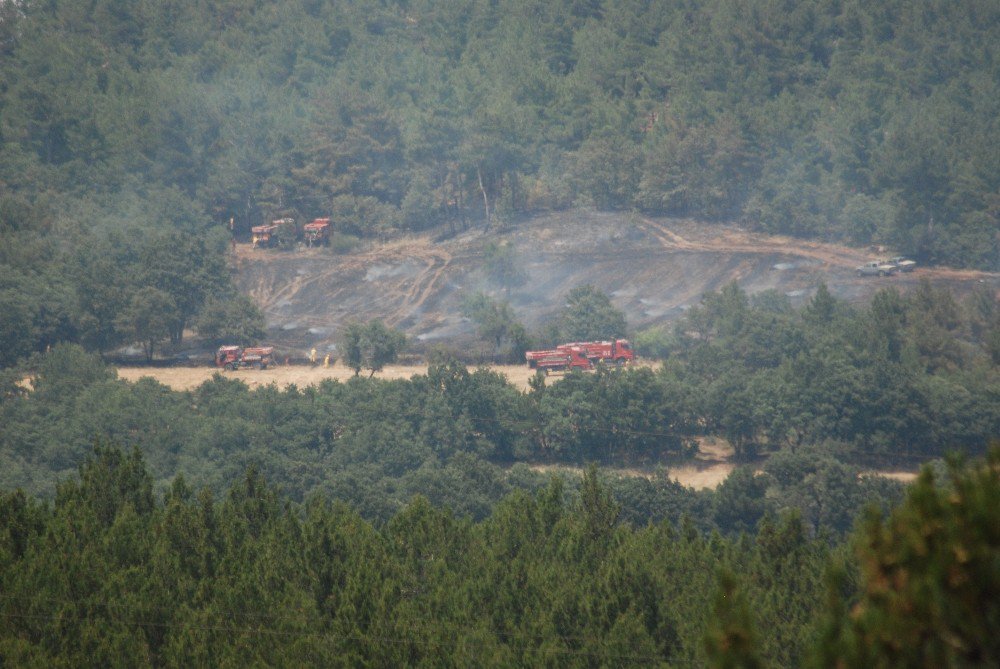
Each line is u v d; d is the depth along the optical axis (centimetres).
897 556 5394
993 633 5050
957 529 5241
